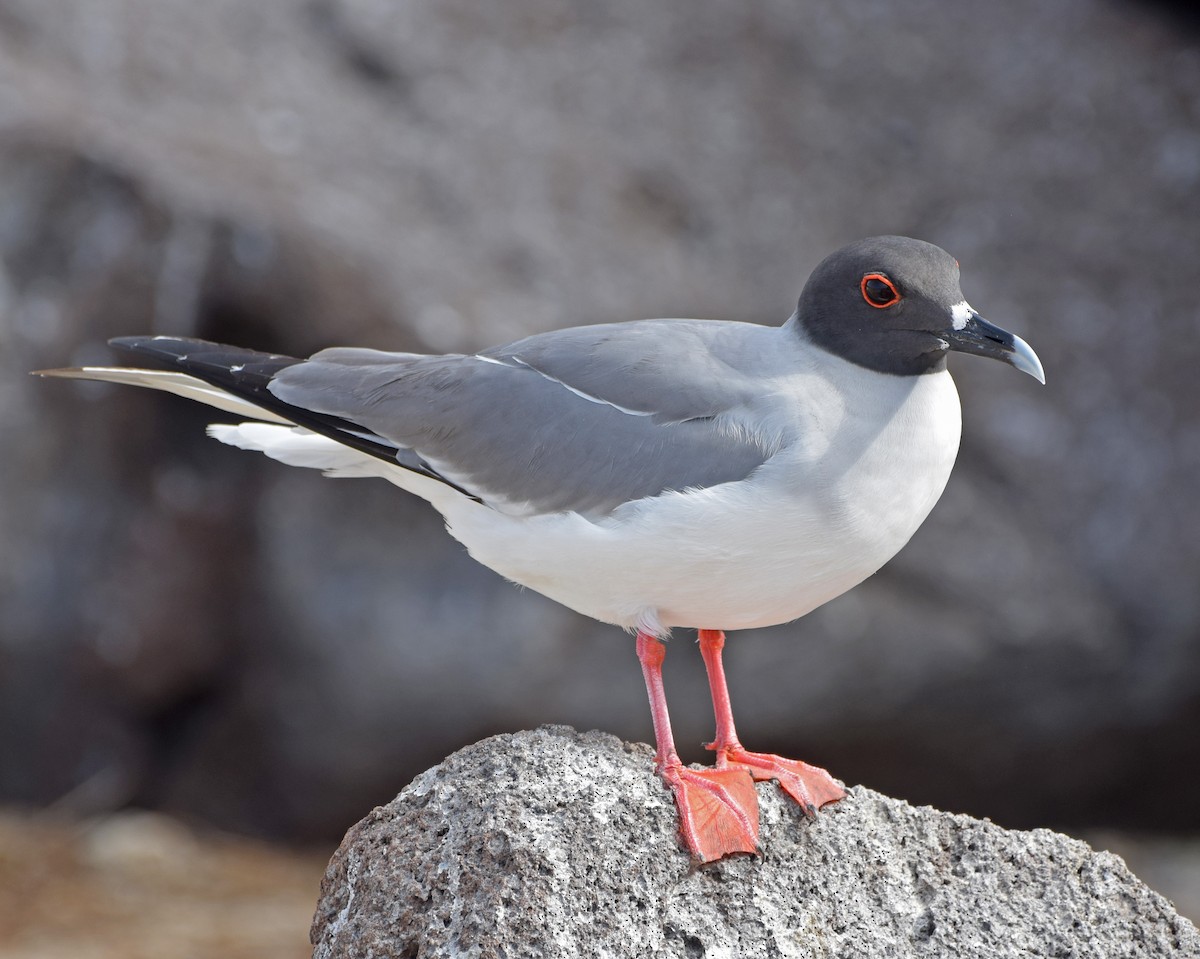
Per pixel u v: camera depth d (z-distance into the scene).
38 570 14.12
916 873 7.09
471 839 6.53
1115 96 16.30
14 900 13.29
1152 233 15.56
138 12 15.71
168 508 14.24
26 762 14.67
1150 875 15.31
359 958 6.49
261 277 13.59
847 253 7.46
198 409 14.25
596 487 7.43
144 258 13.69
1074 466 14.65
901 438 7.25
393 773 14.16
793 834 7.02
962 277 15.32
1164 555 14.43
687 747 14.09
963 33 16.72
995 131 16.12
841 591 7.54
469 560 13.82
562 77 16.28
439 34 16.39
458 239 14.70
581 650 13.73
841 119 16.23
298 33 16.09
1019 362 7.15
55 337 13.84
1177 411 14.84
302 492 14.15
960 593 14.14
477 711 13.79
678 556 7.16
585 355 7.78
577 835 6.59
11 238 13.85
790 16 16.77
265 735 14.38
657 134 16.02
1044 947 6.91
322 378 8.33
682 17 16.77
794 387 7.32
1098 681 14.45
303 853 14.55
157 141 14.51
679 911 6.63
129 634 14.22
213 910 13.39
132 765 14.78
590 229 15.18
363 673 13.82
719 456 7.22
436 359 8.28
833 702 14.04
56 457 14.07
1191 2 16.98
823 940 6.77
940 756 14.73
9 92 14.33
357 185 14.83
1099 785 15.34
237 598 14.35
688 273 15.12
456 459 7.86
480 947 6.29
